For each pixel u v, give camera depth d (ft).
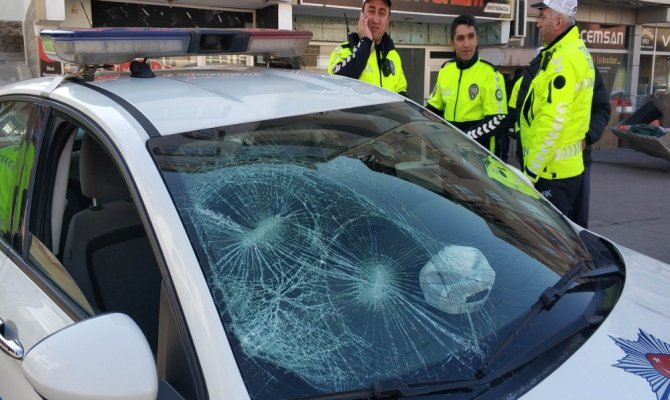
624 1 42.37
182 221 4.71
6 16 24.27
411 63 33.37
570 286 5.65
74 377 3.91
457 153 7.41
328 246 5.33
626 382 4.46
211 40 7.14
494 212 6.62
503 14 31.94
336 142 6.32
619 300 5.54
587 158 13.42
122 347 4.07
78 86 6.36
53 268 6.22
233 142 5.60
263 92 6.65
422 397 4.26
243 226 5.04
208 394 4.01
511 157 30.30
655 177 31.37
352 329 4.79
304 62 29.19
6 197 7.18
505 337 4.92
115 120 5.37
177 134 5.34
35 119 6.72
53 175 6.66
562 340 4.91
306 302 4.84
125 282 6.40
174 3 24.39
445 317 5.06
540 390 4.35
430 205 6.30
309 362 4.43
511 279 5.63
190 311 4.28
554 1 11.39
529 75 13.78
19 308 5.98
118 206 7.09
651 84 49.34
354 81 8.06
